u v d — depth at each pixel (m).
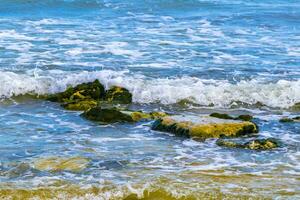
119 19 55.28
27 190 19.80
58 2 61.06
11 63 37.78
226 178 21.27
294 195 19.81
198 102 32.59
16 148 24.14
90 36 46.72
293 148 24.83
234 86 33.94
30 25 51.09
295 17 57.28
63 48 42.38
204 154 23.94
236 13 59.22
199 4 62.69
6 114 29.45
